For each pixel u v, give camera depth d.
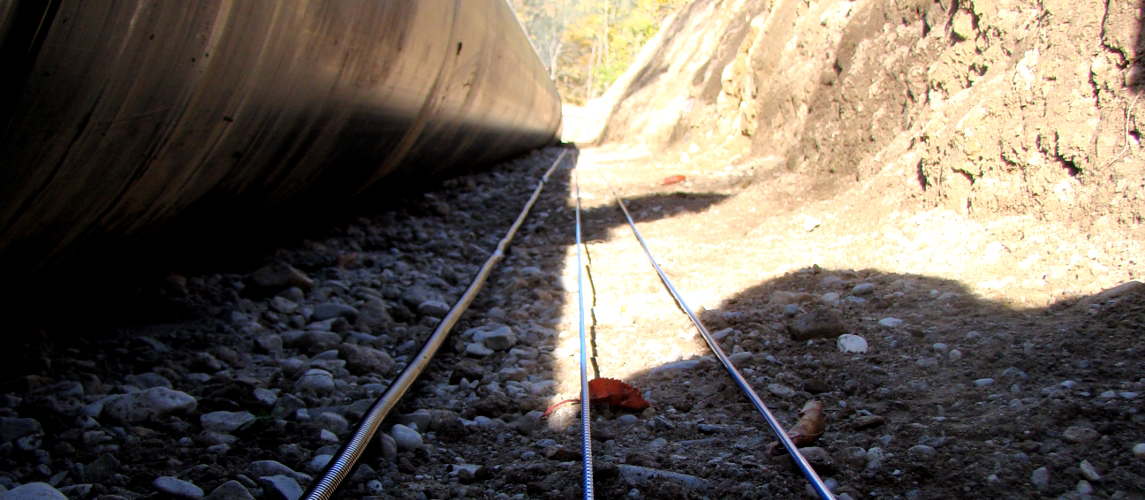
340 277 5.74
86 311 4.30
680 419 3.12
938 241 4.98
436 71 6.42
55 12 2.47
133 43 2.83
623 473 2.56
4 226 3.02
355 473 2.65
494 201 10.29
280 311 4.79
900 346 3.60
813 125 8.98
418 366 3.66
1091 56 4.36
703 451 2.77
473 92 8.20
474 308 5.10
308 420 3.21
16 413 3.04
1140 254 3.73
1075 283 3.78
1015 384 2.94
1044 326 3.41
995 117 4.91
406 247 6.92
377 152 6.30
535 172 14.82
